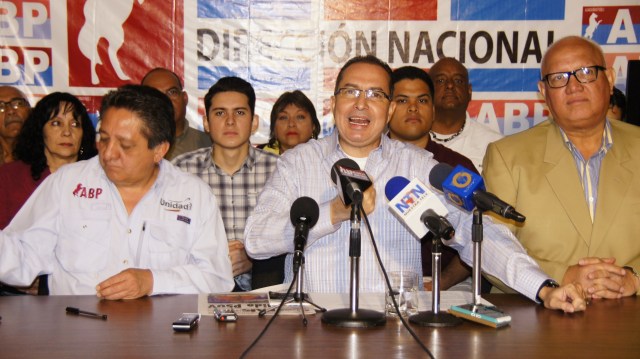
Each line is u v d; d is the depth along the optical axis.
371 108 2.95
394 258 3.00
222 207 4.38
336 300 2.63
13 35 5.18
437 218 2.28
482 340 2.10
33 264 2.98
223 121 4.29
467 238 2.81
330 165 3.09
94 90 5.25
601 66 3.21
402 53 5.28
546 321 2.34
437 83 5.18
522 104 5.29
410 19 5.27
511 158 3.36
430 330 2.21
